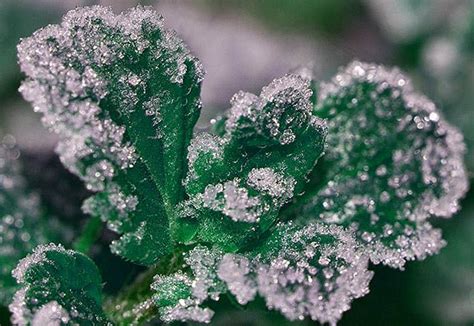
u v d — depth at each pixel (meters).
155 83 0.18
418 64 0.31
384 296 0.25
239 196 0.18
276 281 0.17
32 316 0.17
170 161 0.18
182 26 0.28
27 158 0.24
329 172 0.20
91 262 0.18
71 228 0.23
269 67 0.29
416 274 0.25
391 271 0.25
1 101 0.26
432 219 0.26
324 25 0.32
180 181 0.18
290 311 0.17
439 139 0.21
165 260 0.18
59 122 0.18
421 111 0.21
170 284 0.18
